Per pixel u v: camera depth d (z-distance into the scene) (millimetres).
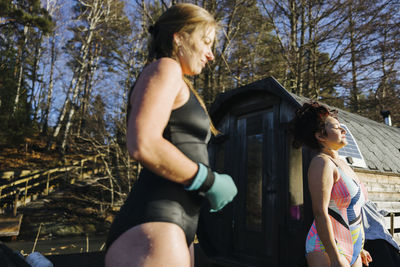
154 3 15734
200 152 1047
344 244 1986
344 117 5480
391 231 4133
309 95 15328
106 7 22172
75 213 14648
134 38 17141
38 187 17797
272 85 3859
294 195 3619
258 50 16766
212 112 4773
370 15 13625
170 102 925
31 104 28312
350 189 2053
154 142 839
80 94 24281
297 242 3363
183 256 932
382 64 14117
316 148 2275
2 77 23922
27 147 25125
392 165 4691
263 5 15734
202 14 1120
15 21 21094
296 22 15578
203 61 1144
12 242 10812
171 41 1101
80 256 3465
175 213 959
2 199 15391
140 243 904
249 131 4387
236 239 4285
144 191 1005
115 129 14602
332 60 14859
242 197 4340
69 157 23703
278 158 3830
